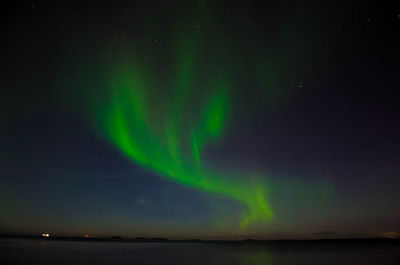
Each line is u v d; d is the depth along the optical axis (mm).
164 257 28781
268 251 44875
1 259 21062
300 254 35719
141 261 24016
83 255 28375
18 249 31844
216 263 23656
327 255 33156
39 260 21672
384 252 38469
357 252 38812
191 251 43031
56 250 34219
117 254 31375
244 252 41250
